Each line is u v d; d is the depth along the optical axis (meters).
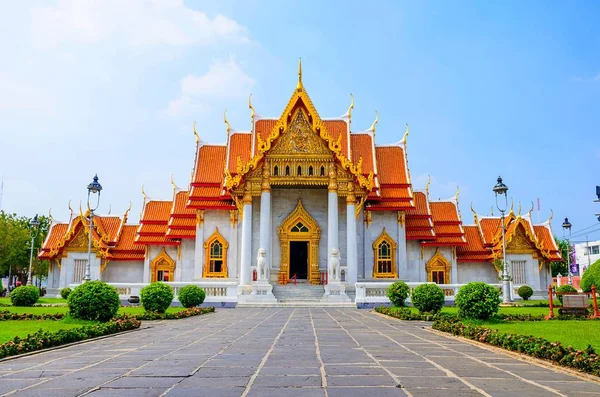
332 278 44.22
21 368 11.38
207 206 51.22
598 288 39.53
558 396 8.61
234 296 42.06
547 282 55.97
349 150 53.53
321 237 50.72
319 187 49.69
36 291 37.50
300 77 48.94
